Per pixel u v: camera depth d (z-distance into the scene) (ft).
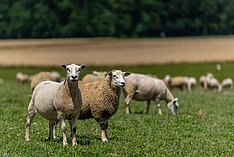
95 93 49.88
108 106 49.60
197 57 258.57
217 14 524.11
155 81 75.36
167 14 489.67
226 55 264.72
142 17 465.47
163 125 60.39
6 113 72.74
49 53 292.81
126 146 46.68
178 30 494.59
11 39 449.06
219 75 203.31
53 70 222.07
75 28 440.04
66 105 45.16
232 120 64.80
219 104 87.04
